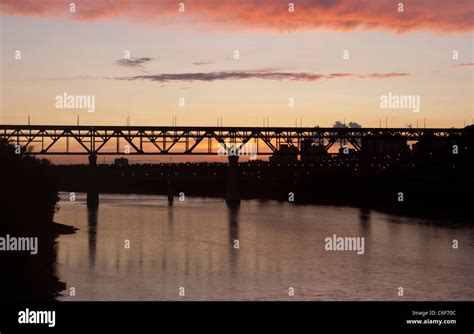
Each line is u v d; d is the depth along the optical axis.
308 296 76.88
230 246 125.00
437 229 157.88
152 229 158.62
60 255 106.56
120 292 77.19
